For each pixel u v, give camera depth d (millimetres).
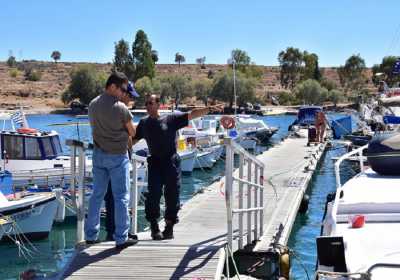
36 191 18000
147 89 102188
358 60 149125
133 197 10234
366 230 7602
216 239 9156
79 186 8672
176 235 9602
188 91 105438
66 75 160750
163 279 7555
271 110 98375
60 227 17172
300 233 16172
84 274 7750
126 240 8547
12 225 15008
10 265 13625
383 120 28375
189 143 30828
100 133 8156
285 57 154500
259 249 10695
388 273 6055
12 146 20625
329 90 123938
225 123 24094
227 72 102750
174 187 8945
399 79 46781
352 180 9977
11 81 145750
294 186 20078
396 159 9922
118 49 125375
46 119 86000
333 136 40219
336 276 6180
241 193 9812
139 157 10234
